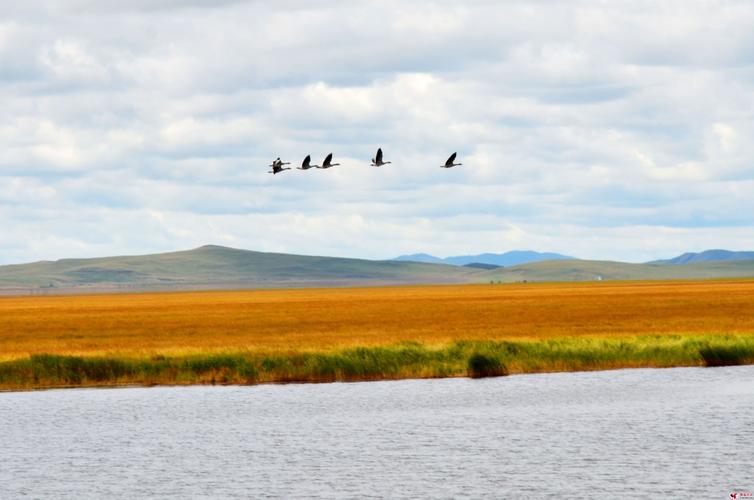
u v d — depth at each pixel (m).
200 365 67.69
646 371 70.06
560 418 52.97
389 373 67.94
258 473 42.28
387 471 42.41
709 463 42.56
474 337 86.75
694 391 61.09
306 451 46.19
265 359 68.38
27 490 39.91
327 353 70.38
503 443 47.28
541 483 40.00
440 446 46.84
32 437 49.53
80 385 65.00
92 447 47.25
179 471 42.78
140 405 57.78
